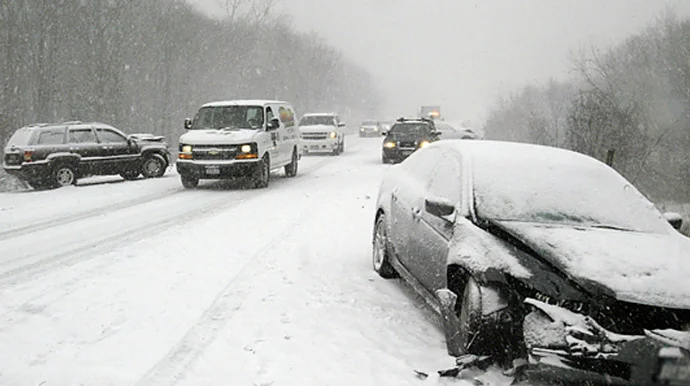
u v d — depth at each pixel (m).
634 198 5.12
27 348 4.53
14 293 5.84
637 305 3.60
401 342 4.77
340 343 4.70
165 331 4.88
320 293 5.96
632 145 13.44
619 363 3.45
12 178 18.66
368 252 7.79
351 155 28.38
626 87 21.81
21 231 9.21
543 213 4.78
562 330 3.58
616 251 4.09
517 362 3.85
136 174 17.72
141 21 42.69
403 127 23.31
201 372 4.13
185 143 14.55
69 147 15.86
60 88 37.44
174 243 8.20
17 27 34.31
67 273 6.61
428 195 5.66
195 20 46.66
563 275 3.94
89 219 10.32
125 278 6.40
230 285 6.16
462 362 4.04
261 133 14.94
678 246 4.35
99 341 4.67
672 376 3.21
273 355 4.43
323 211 11.05
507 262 4.12
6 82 32.62
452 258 4.46
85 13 36.59
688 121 18.30
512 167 5.29
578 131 13.79
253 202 12.34
